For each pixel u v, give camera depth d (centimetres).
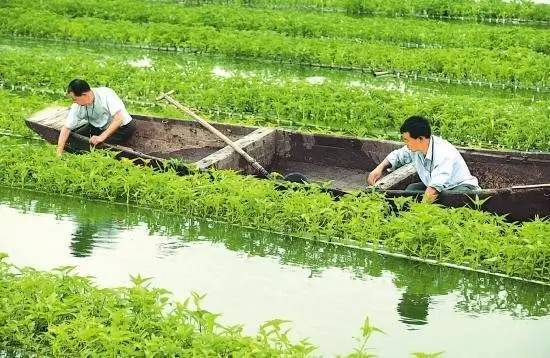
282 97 2141
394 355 1115
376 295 1278
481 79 2562
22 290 1137
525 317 1231
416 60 2616
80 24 2945
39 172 1622
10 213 1530
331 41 2858
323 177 1708
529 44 2981
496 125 2000
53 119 1766
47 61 2402
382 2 3753
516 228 1384
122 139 1762
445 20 3666
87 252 1384
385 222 1438
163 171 1620
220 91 2172
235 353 1002
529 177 1591
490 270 1356
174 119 1777
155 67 2408
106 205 1576
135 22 3234
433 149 1477
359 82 2531
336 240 1448
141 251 1395
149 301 1098
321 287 1296
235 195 1511
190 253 1395
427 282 1327
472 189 1470
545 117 2012
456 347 1141
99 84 2280
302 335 1156
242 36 2880
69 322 1103
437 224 1392
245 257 1388
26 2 3322
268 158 1723
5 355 1091
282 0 3819
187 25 3164
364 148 1686
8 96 2084
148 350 1012
